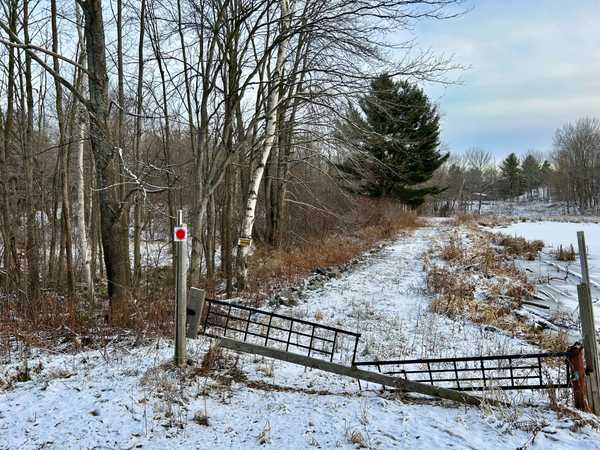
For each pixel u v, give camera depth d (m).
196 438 4.00
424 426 4.29
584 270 4.82
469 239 22.47
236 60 11.57
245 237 12.88
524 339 8.86
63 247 16.42
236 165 12.80
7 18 12.77
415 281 13.84
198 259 10.80
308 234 21.06
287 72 12.91
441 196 65.94
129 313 8.63
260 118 11.04
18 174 16.09
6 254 12.57
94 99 8.83
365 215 26.16
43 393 4.76
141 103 13.05
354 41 9.51
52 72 8.38
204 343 6.93
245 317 9.41
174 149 18.77
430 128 25.16
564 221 36.03
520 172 90.94
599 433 4.04
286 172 18.38
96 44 8.75
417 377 6.62
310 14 9.82
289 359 5.55
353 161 12.34
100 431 3.97
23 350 7.00
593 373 4.71
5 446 3.71
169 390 4.82
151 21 12.66
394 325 9.41
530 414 4.52
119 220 9.12
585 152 70.06
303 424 4.34
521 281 13.88
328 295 12.02
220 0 10.42
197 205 10.80
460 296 11.48
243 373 5.81
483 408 4.72
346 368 5.49
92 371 5.56
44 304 9.31
